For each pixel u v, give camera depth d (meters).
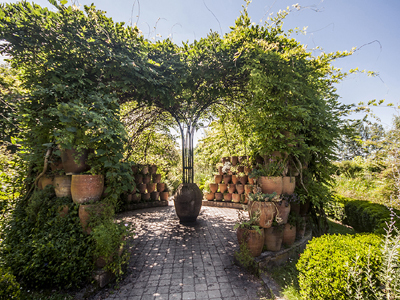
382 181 4.59
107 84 3.29
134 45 3.24
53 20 2.69
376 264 1.88
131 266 3.03
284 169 3.44
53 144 2.69
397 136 3.18
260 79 3.36
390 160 3.50
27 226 2.59
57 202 2.66
